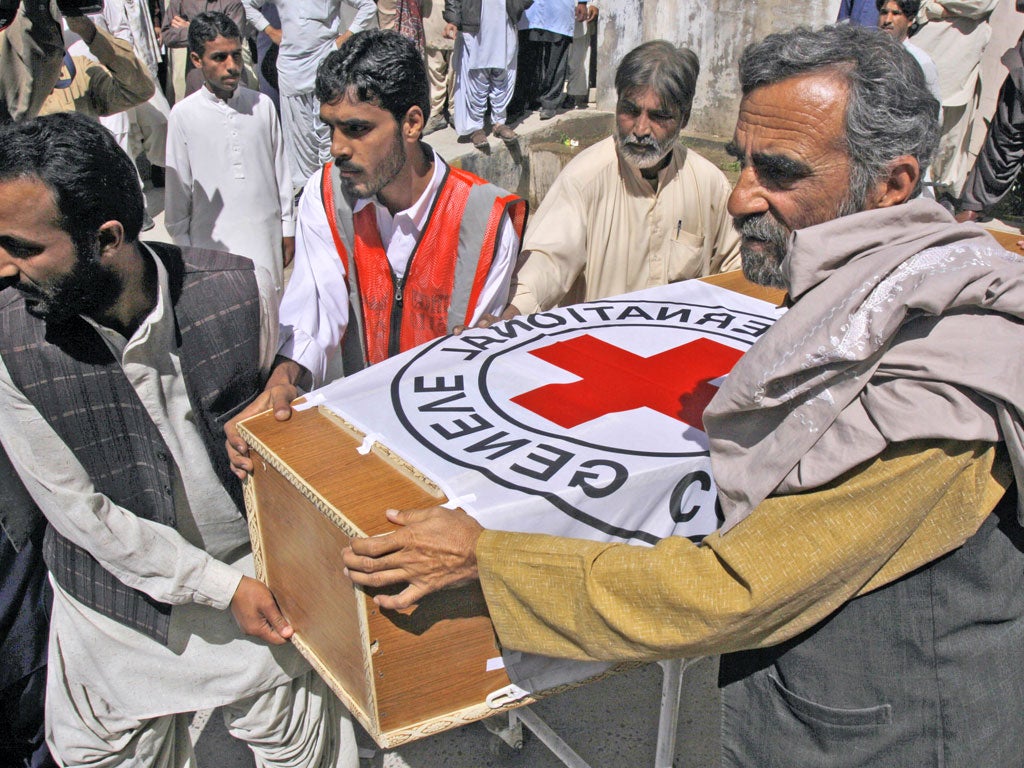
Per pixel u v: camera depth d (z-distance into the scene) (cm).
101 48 319
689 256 253
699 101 724
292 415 154
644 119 225
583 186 236
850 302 105
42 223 122
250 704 169
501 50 676
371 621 123
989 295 103
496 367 169
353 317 217
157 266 143
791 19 662
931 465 105
